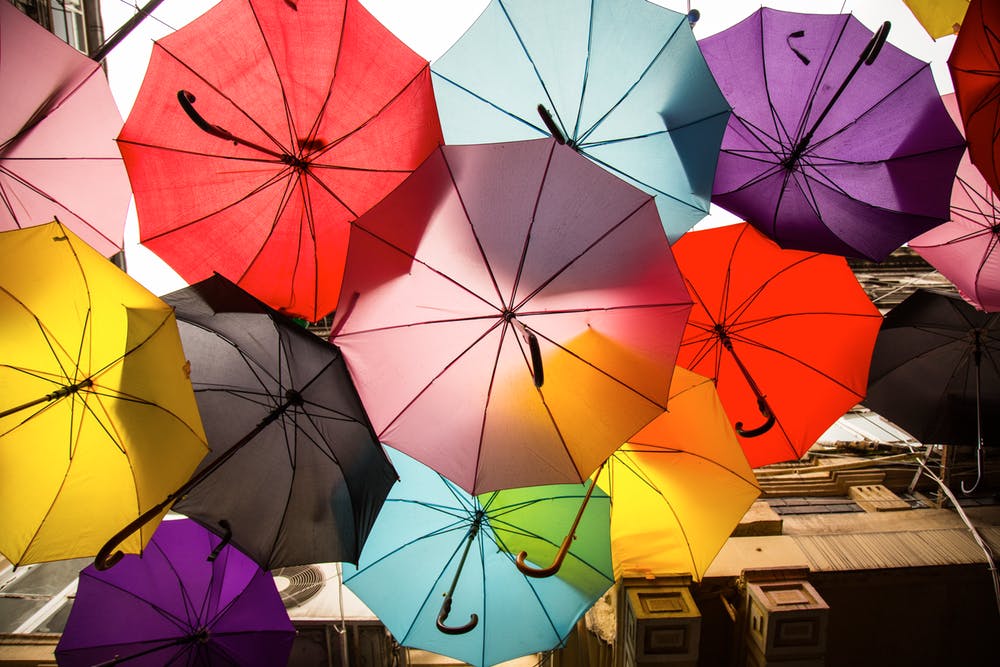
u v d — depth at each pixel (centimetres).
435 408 248
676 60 269
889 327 351
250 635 324
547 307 239
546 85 280
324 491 260
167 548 330
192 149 282
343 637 380
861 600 353
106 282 214
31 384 231
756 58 287
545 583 308
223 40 268
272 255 302
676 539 298
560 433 242
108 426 227
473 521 311
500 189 228
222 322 247
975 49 243
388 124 281
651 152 282
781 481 416
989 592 357
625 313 241
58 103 276
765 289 311
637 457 294
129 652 309
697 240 310
